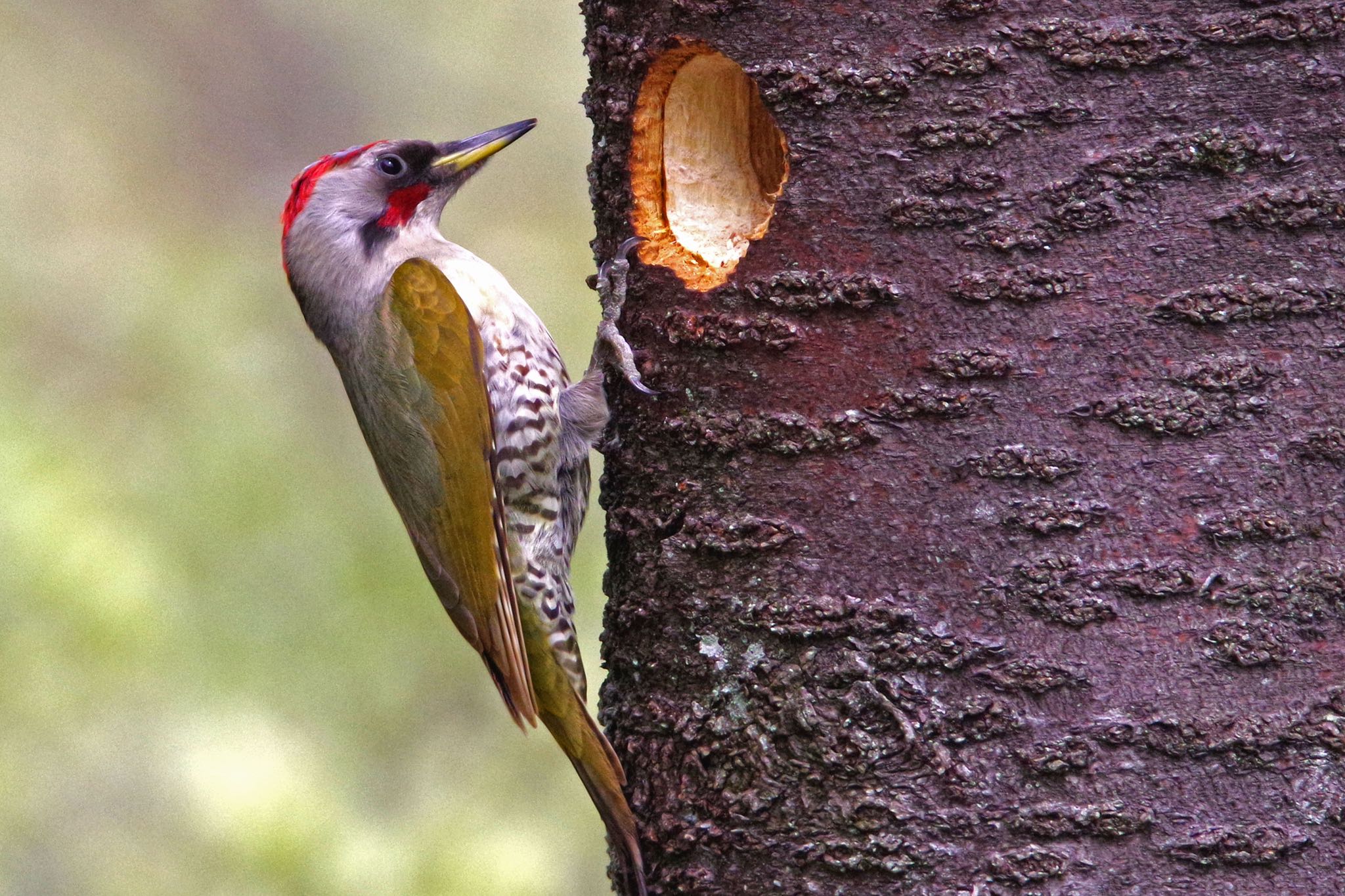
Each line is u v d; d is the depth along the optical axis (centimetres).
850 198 663
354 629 1277
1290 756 615
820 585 662
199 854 1073
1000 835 628
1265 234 626
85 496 1204
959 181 647
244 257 1473
